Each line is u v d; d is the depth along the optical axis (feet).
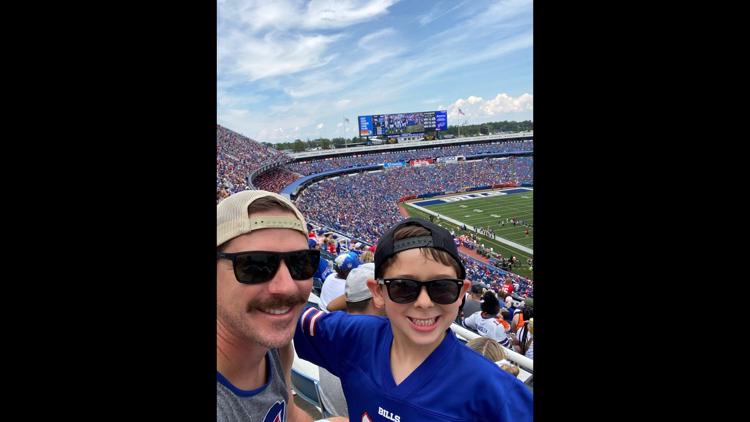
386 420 2.64
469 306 11.46
